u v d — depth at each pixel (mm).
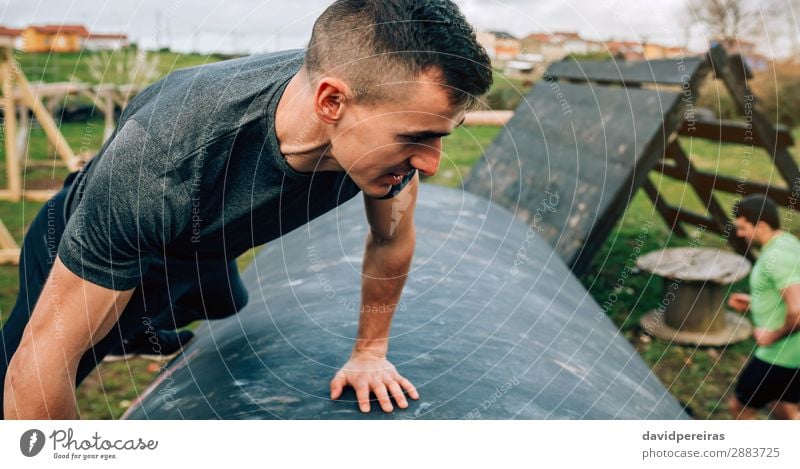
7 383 1181
